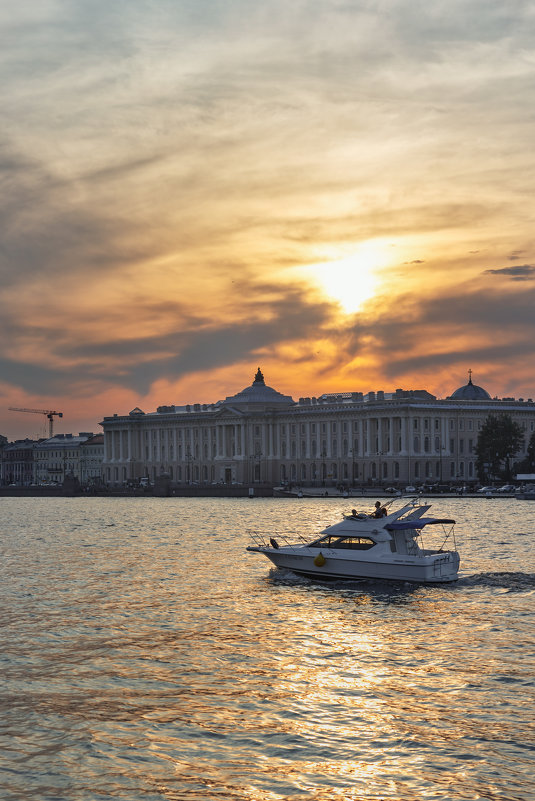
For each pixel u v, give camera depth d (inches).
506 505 6412.4
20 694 1565.0
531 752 1306.6
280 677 1647.4
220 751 1321.4
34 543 4001.0
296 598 2379.4
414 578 2508.6
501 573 2696.9
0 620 2118.6
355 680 1625.2
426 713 1454.2
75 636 1956.2
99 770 1266.0
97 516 6097.4
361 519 2618.1
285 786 1215.6
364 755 1302.9
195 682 1625.2
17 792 1206.9
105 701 1528.1
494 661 1728.6
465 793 1192.2
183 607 2269.9
